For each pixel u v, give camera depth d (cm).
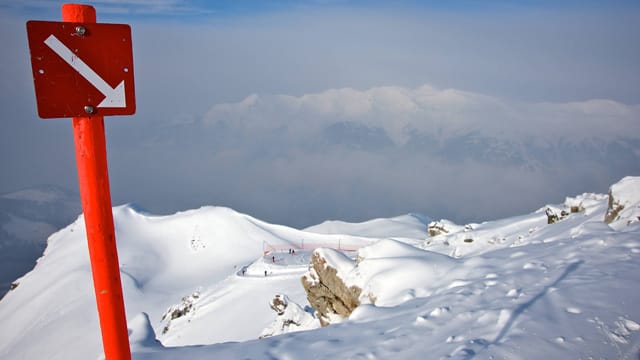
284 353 565
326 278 1590
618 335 496
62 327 6706
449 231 3884
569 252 890
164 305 7575
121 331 304
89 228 287
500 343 505
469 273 980
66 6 264
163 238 11712
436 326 611
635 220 1368
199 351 579
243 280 5481
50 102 262
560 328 527
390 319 694
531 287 700
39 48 257
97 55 275
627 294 601
